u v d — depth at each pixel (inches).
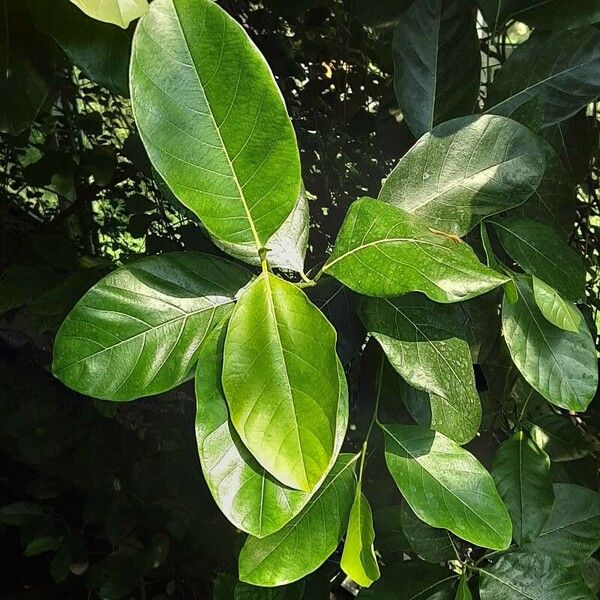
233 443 15.2
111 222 71.9
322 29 51.6
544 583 23.8
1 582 59.4
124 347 16.9
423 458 20.1
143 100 13.9
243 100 14.1
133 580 49.4
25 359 59.3
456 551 24.9
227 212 14.8
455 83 23.9
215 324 17.6
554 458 27.4
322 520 18.7
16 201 71.8
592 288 41.6
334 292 22.8
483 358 23.6
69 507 57.1
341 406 16.3
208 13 13.6
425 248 16.1
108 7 13.5
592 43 24.0
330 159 49.8
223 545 54.2
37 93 20.9
